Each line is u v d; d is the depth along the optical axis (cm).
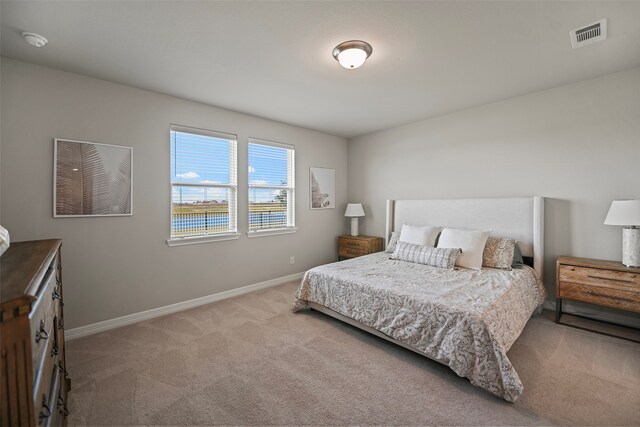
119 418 155
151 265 296
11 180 223
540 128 308
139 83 274
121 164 275
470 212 352
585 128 282
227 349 229
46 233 238
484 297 212
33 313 89
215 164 347
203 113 333
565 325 269
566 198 295
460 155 371
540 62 242
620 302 237
